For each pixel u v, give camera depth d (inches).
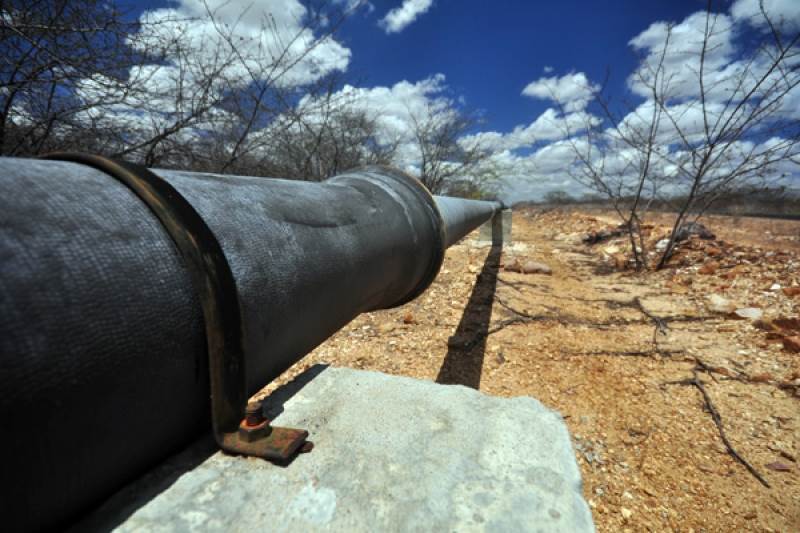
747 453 102.3
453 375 137.5
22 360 23.1
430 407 49.6
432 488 37.0
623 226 411.2
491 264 304.0
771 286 206.7
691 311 193.3
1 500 23.2
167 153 204.7
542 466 40.8
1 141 149.4
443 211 138.3
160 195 35.0
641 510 86.2
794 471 96.3
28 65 146.0
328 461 39.5
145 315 30.1
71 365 25.3
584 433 109.1
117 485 33.1
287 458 39.1
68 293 25.9
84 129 163.0
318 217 56.1
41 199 28.3
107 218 30.9
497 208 385.7
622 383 133.8
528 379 135.8
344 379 55.6
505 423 47.0
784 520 84.0
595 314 197.8
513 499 36.4
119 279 29.0
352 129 366.0
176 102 187.6
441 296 215.3
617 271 285.0
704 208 299.7
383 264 72.7
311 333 54.7
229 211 42.2
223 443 38.1
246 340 39.9
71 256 27.0
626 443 105.9
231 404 38.0
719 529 82.4
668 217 506.0
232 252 39.3
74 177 32.4
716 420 113.8
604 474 95.5
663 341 164.1
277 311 44.3
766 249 272.5
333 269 55.1
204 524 31.9
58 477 26.3
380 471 38.7
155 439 33.9
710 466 98.7
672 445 105.3
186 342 33.8
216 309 34.5
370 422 46.3
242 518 32.7
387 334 166.6
